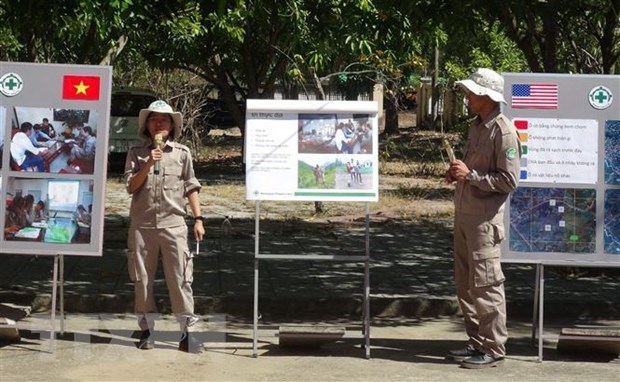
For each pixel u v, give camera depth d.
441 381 6.96
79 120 7.48
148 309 7.69
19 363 7.23
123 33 13.02
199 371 7.13
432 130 35.38
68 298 9.01
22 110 7.45
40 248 7.45
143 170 7.44
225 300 9.06
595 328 7.93
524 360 7.58
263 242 12.59
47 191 7.47
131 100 23.06
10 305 8.91
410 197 18.12
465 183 7.24
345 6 12.84
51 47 18.47
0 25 12.08
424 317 9.16
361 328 8.44
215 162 26.30
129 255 7.64
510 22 10.41
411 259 11.55
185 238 7.65
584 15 12.16
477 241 7.21
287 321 8.91
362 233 13.64
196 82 27.72
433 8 10.57
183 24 17.69
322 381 6.92
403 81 23.47
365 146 7.45
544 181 7.52
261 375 7.05
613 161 7.51
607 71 12.55
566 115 7.50
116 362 7.32
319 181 7.42
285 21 14.80
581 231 7.52
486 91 7.16
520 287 10.00
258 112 7.44
